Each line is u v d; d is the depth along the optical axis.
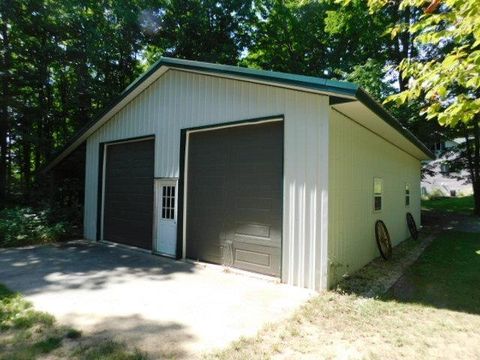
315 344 3.28
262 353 3.08
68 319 3.89
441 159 20.86
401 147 9.96
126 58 16.75
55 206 11.52
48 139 14.42
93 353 3.07
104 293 4.88
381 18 15.05
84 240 9.88
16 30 12.88
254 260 5.99
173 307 4.31
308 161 5.28
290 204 5.47
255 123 6.13
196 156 7.23
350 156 6.05
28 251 8.14
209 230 6.83
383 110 5.73
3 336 3.42
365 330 3.61
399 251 8.39
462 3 2.69
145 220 8.39
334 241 5.31
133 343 3.29
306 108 5.34
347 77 15.83
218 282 5.49
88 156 10.35
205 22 17.78
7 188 13.04
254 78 5.70
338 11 15.73
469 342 3.36
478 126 17.05
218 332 3.55
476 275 6.02
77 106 14.62
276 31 19.88
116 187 9.44
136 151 8.86
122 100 8.80
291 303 4.47
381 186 8.00
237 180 6.40
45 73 13.55
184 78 7.44
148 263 6.91
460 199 24.62
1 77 12.41
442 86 2.82
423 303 4.50
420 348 3.22
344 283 5.36
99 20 15.29
